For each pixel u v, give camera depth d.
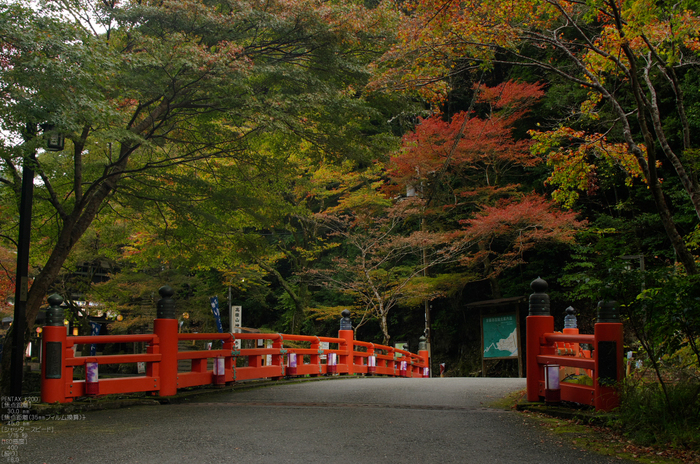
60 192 10.56
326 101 8.99
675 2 8.93
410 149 18.84
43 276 8.73
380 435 5.00
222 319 30.91
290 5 8.59
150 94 8.41
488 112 25.06
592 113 10.26
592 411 5.68
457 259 20.56
